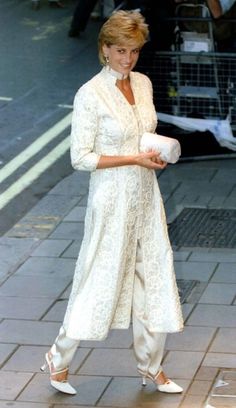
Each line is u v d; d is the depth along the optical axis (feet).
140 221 18.74
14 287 24.84
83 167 18.38
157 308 18.93
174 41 33.50
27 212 30.35
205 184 31.73
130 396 19.67
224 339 21.88
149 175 18.72
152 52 33.35
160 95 33.91
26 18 54.60
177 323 18.84
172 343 21.68
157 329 18.93
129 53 18.06
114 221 18.56
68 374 20.45
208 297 23.90
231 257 26.27
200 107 33.88
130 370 20.63
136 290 19.12
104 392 19.83
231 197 30.66
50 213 30.19
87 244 18.76
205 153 33.81
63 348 19.29
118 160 18.19
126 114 18.28
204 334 22.09
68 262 26.32
